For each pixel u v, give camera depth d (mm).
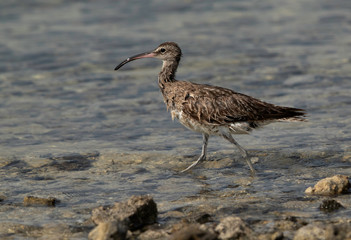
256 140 14359
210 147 13984
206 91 12438
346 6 32625
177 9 32531
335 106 16844
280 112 12031
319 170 12016
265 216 9484
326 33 26750
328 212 9531
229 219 8797
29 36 26828
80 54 23953
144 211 9398
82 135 15047
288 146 13703
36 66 22344
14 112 17062
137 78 20922
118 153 13570
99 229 8484
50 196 10898
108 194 10977
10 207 10336
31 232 9141
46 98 18531
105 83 20250
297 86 19094
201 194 10820
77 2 34250
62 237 8898
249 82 19719
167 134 15109
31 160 13125
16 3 33562
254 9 32406
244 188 11094
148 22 29672
